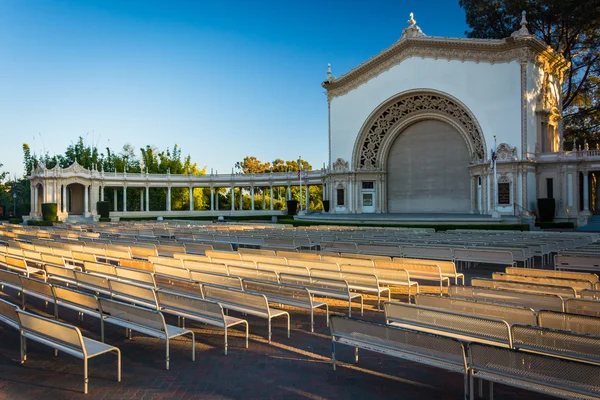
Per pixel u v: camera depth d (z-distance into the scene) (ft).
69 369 23.91
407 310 24.91
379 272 38.93
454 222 126.00
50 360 25.35
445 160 170.30
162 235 95.66
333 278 35.32
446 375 23.09
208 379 22.43
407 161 179.83
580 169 134.72
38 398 20.29
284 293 31.37
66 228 109.50
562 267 47.34
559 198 136.67
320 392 20.88
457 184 166.91
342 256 49.39
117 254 53.36
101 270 39.70
